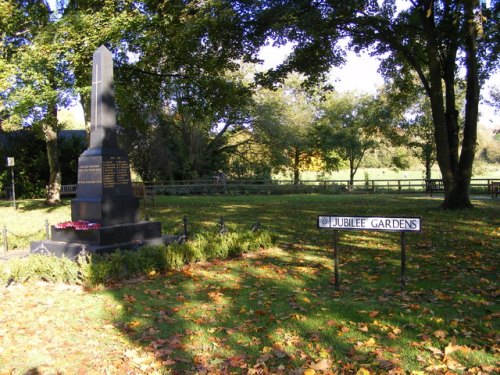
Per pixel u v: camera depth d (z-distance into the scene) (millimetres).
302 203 23062
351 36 17500
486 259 8516
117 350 4609
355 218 6449
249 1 15461
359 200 24609
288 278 7449
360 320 5289
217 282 7254
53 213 19469
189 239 10414
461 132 31609
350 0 14656
